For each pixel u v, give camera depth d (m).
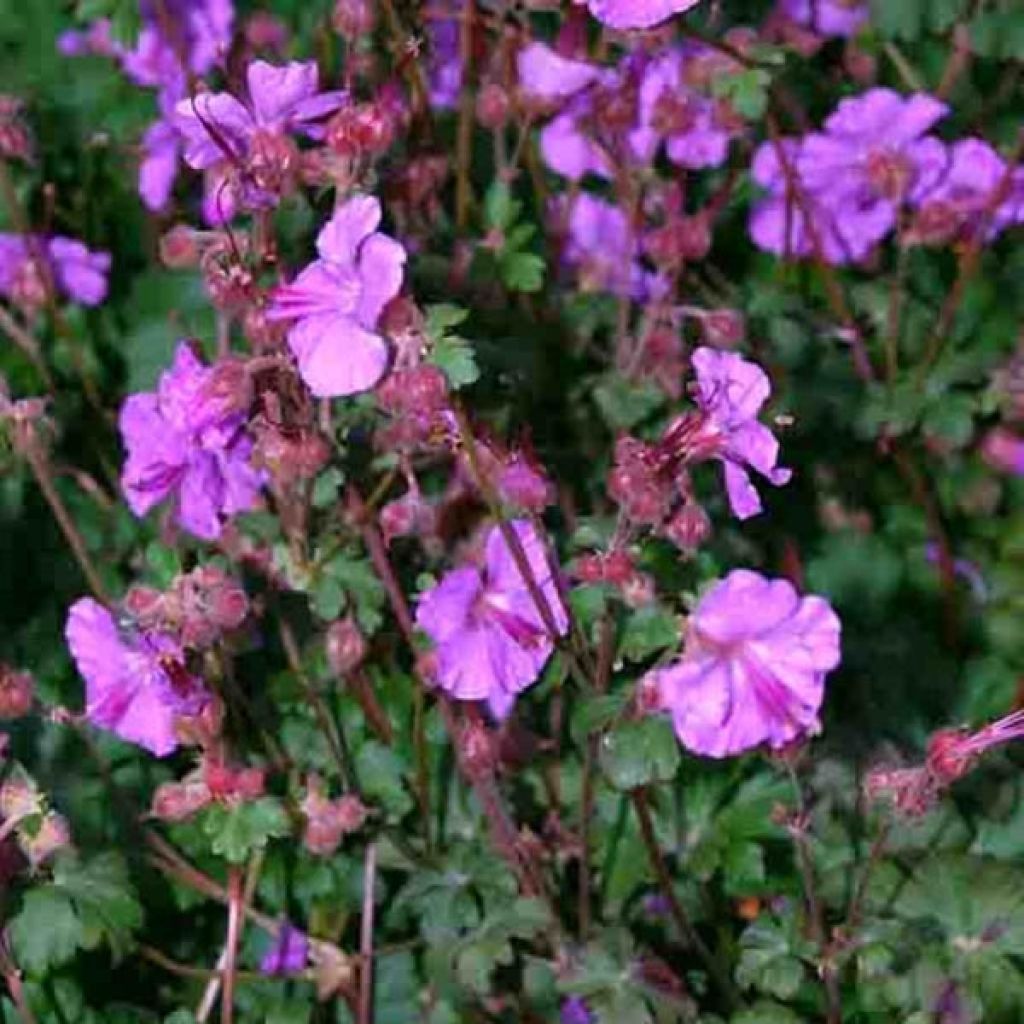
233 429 0.48
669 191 0.57
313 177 0.49
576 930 0.54
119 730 0.50
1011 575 0.61
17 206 0.59
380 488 0.51
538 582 0.48
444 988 0.52
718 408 0.46
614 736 0.47
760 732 0.46
